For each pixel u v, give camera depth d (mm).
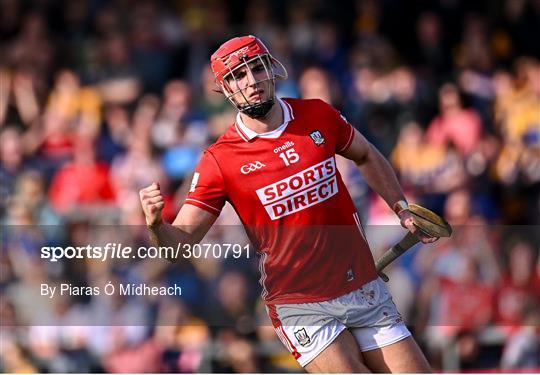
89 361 22094
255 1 39344
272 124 15000
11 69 36344
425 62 37969
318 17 38812
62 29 38438
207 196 14938
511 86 36438
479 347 21875
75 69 37156
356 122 34000
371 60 36531
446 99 33969
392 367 15188
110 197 31891
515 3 39344
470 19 38906
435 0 39219
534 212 32531
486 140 33375
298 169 14898
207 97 34125
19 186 30422
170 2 39188
